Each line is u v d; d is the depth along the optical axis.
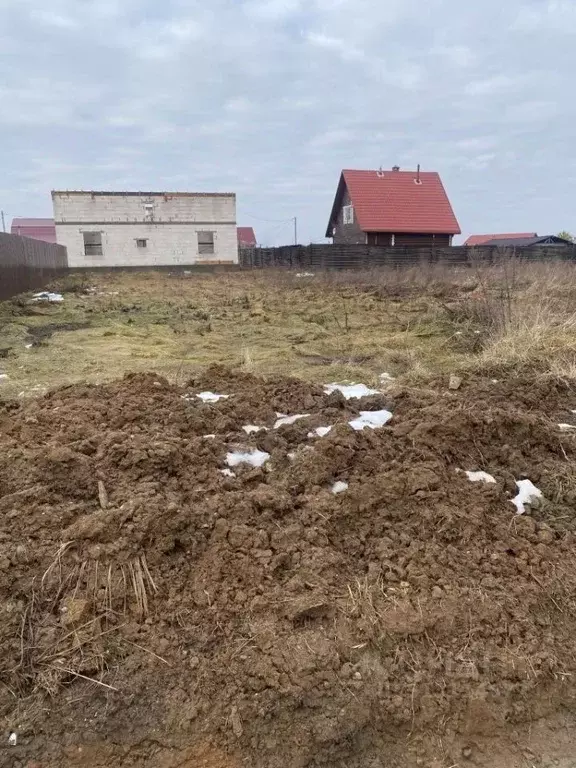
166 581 2.26
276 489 2.77
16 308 11.04
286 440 3.44
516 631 2.13
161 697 1.89
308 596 2.17
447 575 2.33
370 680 1.95
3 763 1.71
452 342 6.99
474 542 2.51
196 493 2.72
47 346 7.21
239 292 15.13
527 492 2.91
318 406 4.14
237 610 2.15
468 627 2.13
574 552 2.53
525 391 4.55
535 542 2.56
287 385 4.70
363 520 2.59
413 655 2.04
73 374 5.62
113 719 1.83
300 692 1.88
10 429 3.34
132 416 3.60
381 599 2.21
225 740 1.80
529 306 6.82
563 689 2.00
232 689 1.90
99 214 27.11
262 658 1.97
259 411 3.94
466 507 2.68
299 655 1.98
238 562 2.31
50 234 51.50
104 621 2.11
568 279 9.95
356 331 8.22
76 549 2.32
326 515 2.58
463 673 1.98
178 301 12.91
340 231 35.38
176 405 3.91
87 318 10.03
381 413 3.98
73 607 2.10
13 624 2.05
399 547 2.46
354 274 19.08
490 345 6.07
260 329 8.54
